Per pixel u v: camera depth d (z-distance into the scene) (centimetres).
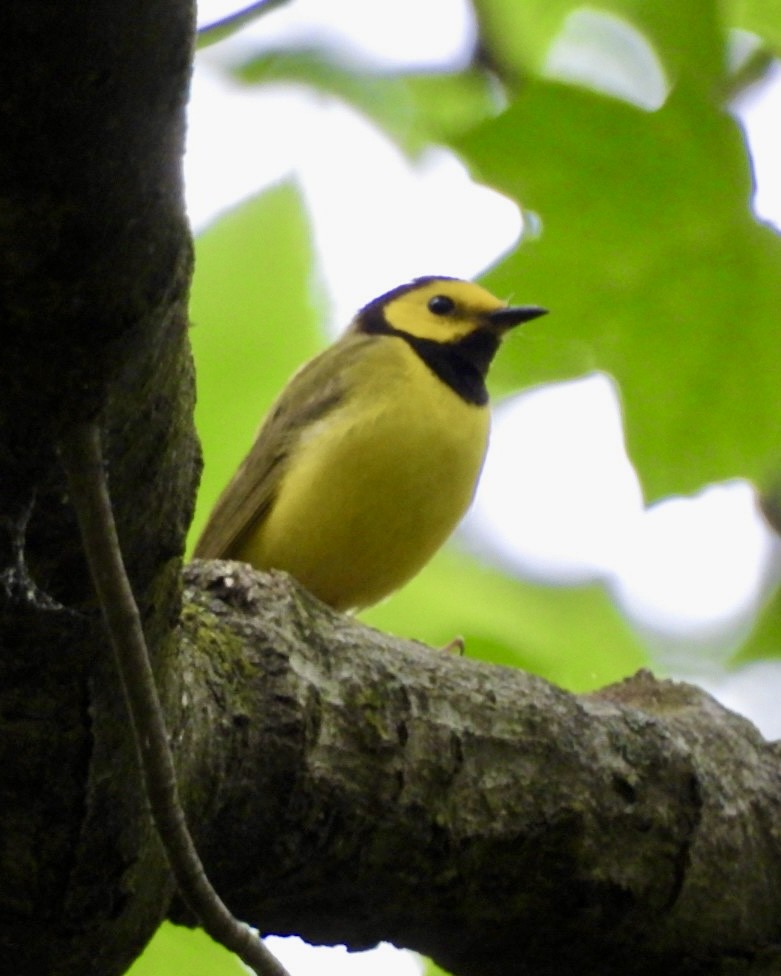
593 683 1373
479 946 864
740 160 941
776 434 1000
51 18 413
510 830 816
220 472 1291
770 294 966
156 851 628
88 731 573
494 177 952
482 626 1377
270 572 815
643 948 895
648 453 1008
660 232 959
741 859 921
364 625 831
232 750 712
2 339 477
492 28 1176
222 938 577
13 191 445
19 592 533
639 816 870
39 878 604
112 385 498
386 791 768
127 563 563
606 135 938
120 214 457
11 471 509
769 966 933
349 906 795
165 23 425
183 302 507
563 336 992
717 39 984
